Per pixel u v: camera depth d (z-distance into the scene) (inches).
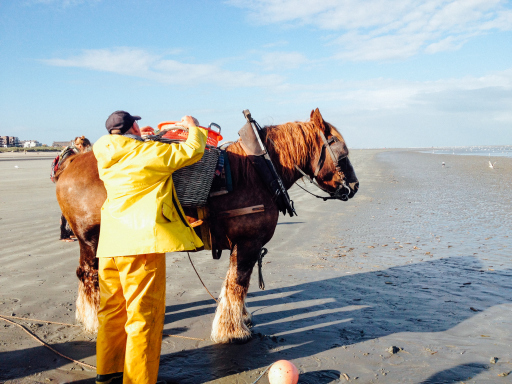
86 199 120.3
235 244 135.3
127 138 100.9
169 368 122.1
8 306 165.5
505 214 398.3
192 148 103.2
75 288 189.2
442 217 386.6
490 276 210.4
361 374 118.6
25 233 303.3
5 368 119.5
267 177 130.0
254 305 176.1
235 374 119.2
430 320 157.6
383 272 220.4
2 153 3107.8
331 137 148.6
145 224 95.8
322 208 442.9
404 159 1822.1
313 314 165.5
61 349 132.0
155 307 101.2
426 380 115.0
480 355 129.6
